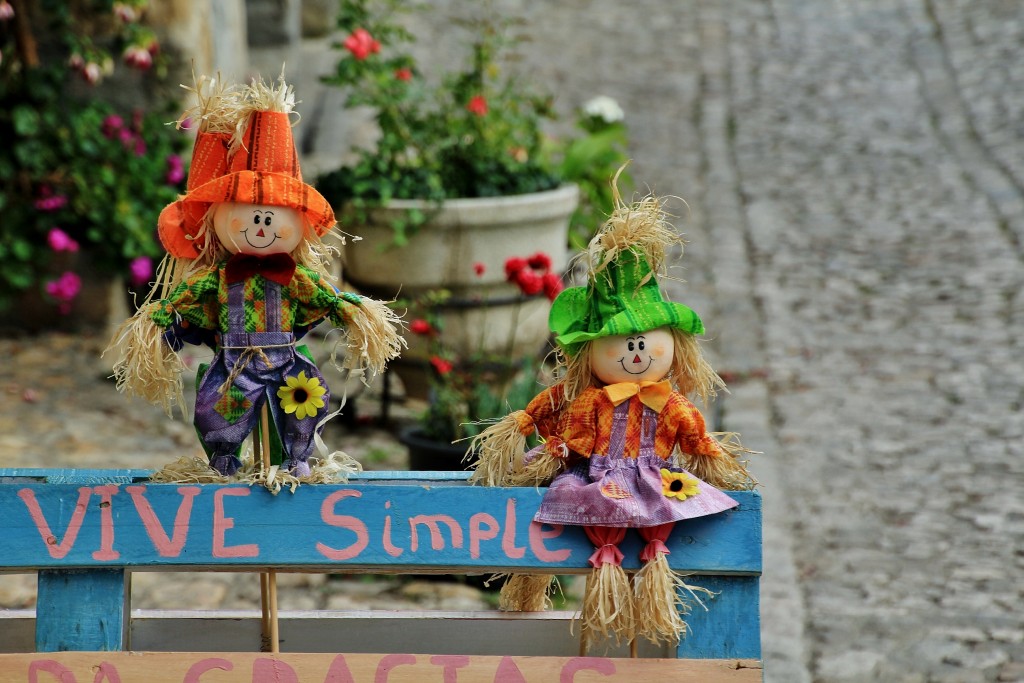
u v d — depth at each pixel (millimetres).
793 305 8195
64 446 5785
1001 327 7625
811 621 4434
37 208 7141
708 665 2486
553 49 14141
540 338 6449
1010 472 5715
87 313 7492
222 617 3033
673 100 12664
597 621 2494
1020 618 4402
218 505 2494
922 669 4066
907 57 13711
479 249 6090
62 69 7090
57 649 2471
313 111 10352
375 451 6098
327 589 4691
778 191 10359
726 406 6715
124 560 2469
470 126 6574
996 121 11664
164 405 2662
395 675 2486
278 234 2572
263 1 9797
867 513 5363
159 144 7375
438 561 2502
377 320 2693
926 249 9000
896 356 7324
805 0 16094
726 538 2523
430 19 14250
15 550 2455
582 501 2473
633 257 2584
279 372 2615
